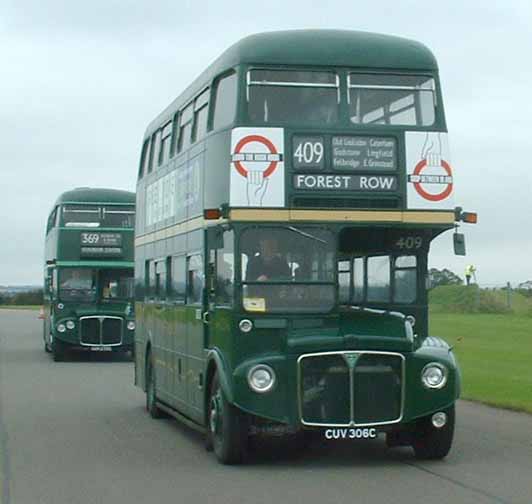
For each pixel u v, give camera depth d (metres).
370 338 13.06
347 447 15.45
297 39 13.96
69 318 34.75
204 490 12.09
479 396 21.31
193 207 16.17
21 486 12.61
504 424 17.70
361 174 13.70
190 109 16.88
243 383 13.03
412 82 14.07
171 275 18.27
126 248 34.97
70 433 17.72
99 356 38.66
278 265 13.52
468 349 32.03
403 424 13.16
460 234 14.06
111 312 34.81
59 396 24.16
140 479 12.96
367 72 13.94
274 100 13.73
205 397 14.82
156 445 16.17
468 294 53.78
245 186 13.52
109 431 18.02
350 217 13.62
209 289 14.84
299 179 13.59
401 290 14.48
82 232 34.78
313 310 13.53
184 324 16.83
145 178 21.52
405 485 12.16
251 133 13.59
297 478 12.80
